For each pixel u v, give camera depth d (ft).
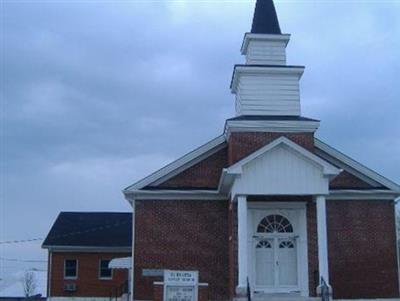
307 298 85.61
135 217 97.86
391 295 97.19
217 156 100.42
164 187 98.94
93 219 166.81
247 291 82.94
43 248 153.79
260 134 94.84
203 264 96.89
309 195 88.43
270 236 92.22
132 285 95.71
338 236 98.37
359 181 100.48
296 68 100.37
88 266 152.87
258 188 86.38
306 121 95.35
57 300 150.71
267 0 106.11
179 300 78.89
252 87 100.01
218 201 99.04
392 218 99.71
